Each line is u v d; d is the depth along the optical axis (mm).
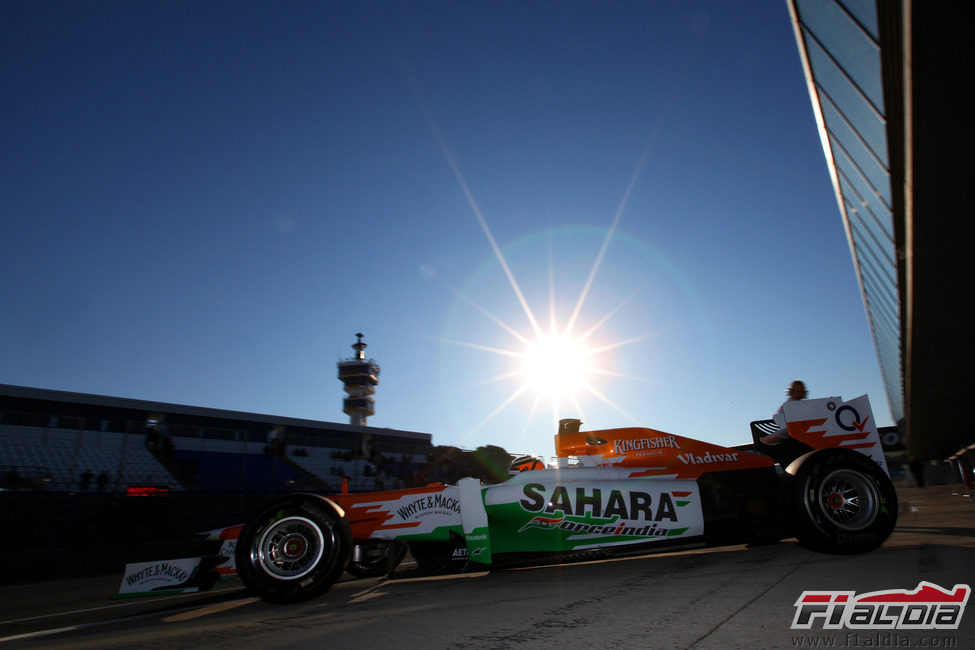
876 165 8258
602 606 2699
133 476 17406
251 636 2646
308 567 3549
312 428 22141
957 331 12773
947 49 5379
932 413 21969
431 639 2324
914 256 9297
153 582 3916
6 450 15297
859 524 3680
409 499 4023
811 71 8234
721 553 4234
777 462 4867
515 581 3707
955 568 2922
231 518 14500
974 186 7434
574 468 4152
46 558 9320
